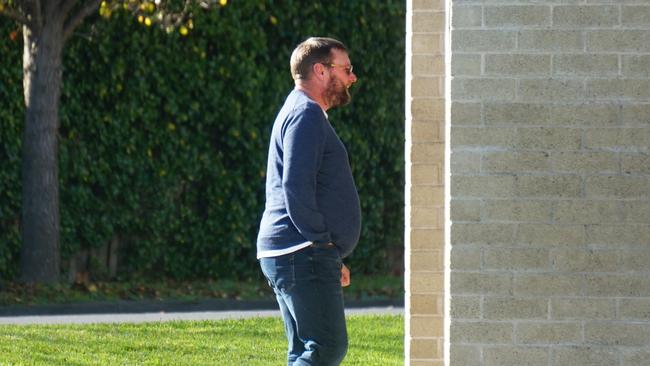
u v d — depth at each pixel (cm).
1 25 5325
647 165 2209
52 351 3638
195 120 5719
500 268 2223
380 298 5562
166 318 4600
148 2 5000
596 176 2214
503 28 2219
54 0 5244
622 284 2216
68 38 5444
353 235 2320
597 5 2211
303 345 2372
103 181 5594
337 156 2302
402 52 6091
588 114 2212
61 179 5522
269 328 4188
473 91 2222
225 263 5897
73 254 5628
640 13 2208
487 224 2222
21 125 5425
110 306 5197
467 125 2222
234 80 5731
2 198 5434
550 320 2223
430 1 2655
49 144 5331
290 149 2244
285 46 5850
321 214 2262
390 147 6125
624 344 2219
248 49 5759
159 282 5794
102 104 5547
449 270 2231
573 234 2219
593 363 2222
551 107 2217
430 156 2667
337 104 2377
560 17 2212
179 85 5650
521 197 2220
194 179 5747
